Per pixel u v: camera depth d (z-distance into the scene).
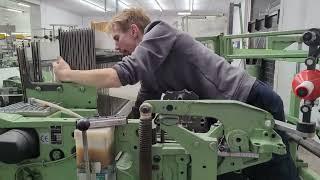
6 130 1.08
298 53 1.95
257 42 4.91
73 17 14.77
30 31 10.26
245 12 6.19
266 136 1.01
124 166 1.06
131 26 1.39
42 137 1.09
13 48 4.20
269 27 4.34
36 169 1.11
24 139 1.03
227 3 11.07
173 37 1.25
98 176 0.96
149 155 0.94
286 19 3.60
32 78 1.57
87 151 0.91
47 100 1.55
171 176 1.04
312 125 0.88
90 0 10.36
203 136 0.99
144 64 1.15
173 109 0.98
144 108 0.92
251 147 1.01
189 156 1.02
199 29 5.38
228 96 1.25
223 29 5.40
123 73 1.10
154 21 1.28
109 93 2.01
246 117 1.01
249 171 1.35
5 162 1.03
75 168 1.09
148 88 1.33
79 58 1.44
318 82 0.84
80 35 1.43
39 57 1.57
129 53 1.45
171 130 0.99
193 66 1.28
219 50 2.64
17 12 9.78
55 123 1.07
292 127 0.98
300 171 1.64
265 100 1.28
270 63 4.07
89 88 1.53
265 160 1.03
